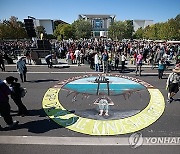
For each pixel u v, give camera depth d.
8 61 18.77
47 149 5.50
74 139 5.99
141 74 14.41
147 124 6.86
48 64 17.05
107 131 6.46
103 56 14.84
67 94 10.00
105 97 9.51
